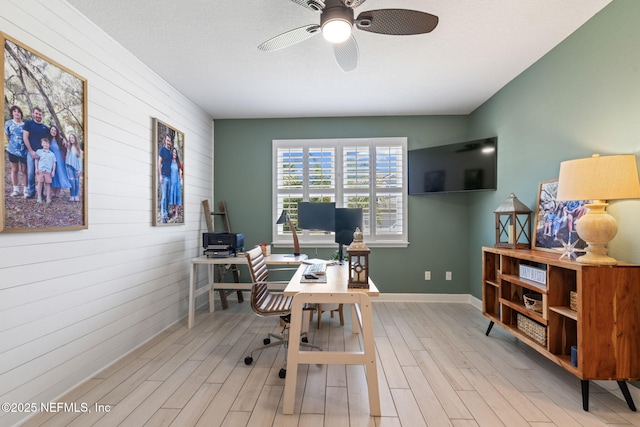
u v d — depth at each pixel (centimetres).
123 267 262
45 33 192
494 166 364
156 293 311
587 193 192
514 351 273
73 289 212
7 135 167
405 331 321
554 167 266
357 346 283
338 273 255
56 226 196
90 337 226
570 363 204
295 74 312
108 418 181
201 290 372
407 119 438
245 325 340
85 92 219
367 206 439
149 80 299
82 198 216
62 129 201
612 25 207
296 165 445
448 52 271
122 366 245
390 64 292
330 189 441
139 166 285
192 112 387
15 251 173
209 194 439
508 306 280
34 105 183
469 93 364
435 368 243
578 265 192
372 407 185
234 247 362
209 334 314
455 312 385
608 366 187
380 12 173
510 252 272
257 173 448
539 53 275
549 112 272
